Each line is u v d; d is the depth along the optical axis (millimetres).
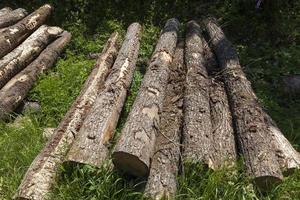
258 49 3580
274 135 2326
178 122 2336
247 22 3820
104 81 2801
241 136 2230
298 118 2729
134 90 2877
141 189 1904
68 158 1961
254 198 1953
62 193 1889
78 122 2334
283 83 3113
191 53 3004
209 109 2453
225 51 3098
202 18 3963
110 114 2322
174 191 1882
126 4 4035
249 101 2447
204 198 1887
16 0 4062
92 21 3941
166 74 2719
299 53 3463
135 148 1914
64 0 4035
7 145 2293
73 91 2938
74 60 3428
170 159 2016
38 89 2904
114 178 1932
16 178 2045
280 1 3855
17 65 2955
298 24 3787
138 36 3463
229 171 1991
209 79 2820
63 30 3748
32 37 3344
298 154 2275
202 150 2033
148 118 2152
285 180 2025
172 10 4023
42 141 2379
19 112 2777
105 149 2092
